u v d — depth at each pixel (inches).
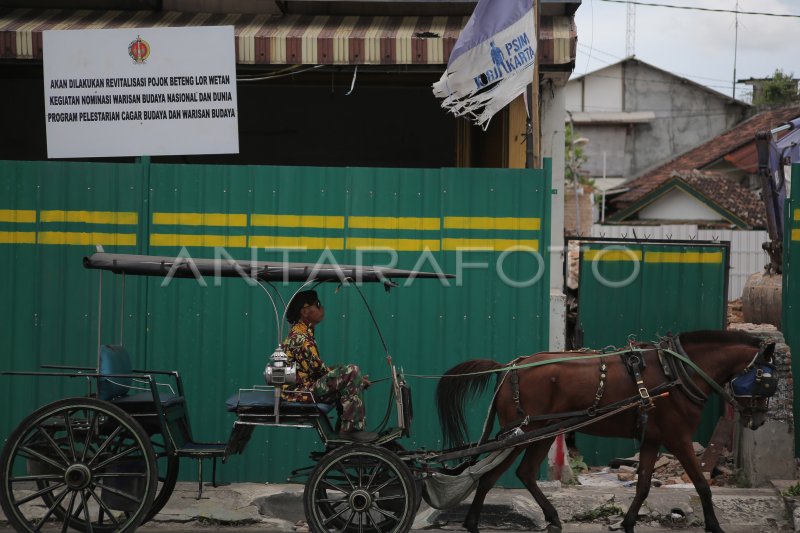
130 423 257.6
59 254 340.8
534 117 360.5
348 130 532.1
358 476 260.7
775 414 336.2
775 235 437.1
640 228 1044.5
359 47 387.2
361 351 340.2
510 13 339.3
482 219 339.9
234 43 363.9
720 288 386.0
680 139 1953.7
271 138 535.2
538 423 278.8
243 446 281.4
